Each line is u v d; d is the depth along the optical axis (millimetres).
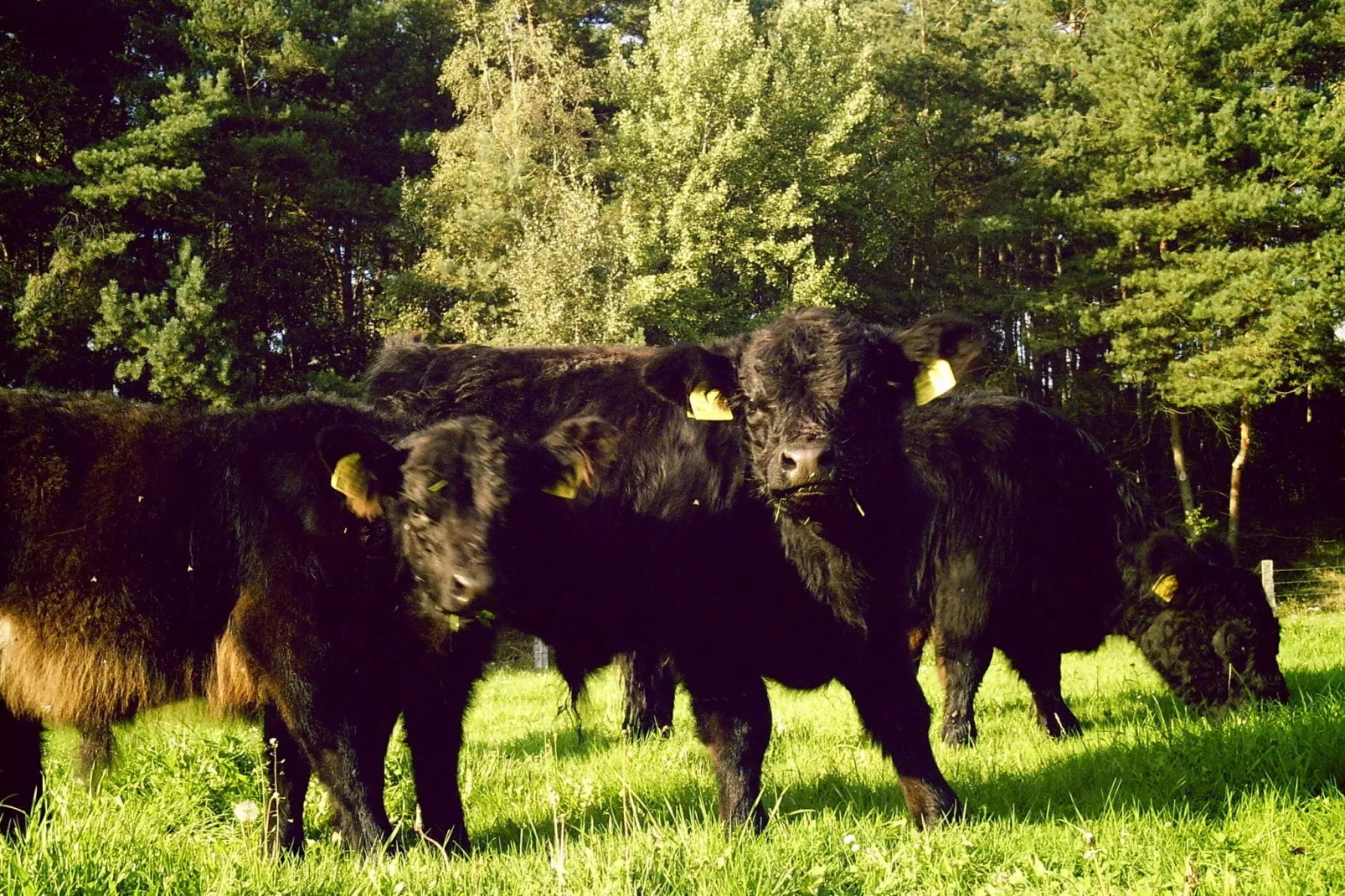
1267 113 30094
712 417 5711
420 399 7312
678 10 39281
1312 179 29219
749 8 42156
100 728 5328
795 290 33719
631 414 6488
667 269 34000
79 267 27938
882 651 5488
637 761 7207
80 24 31922
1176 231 30547
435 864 4387
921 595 7684
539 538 5727
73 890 3463
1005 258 44250
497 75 38094
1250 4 30656
